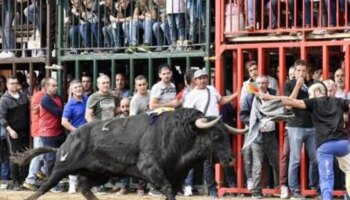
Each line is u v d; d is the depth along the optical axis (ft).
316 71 86.22
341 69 86.48
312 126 82.84
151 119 70.44
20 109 95.96
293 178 83.66
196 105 84.23
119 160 71.46
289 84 83.76
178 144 68.54
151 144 69.46
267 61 91.61
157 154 69.26
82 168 73.41
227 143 67.72
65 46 98.53
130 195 90.48
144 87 87.92
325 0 86.48
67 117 90.48
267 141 84.89
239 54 88.43
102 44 97.76
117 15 96.37
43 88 94.68
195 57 92.48
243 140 87.66
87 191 75.51
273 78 87.40
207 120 67.56
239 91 88.17
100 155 72.33
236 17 89.81
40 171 95.45
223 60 89.45
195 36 92.63
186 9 92.63
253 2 88.02
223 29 89.30
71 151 73.26
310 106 73.67
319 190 83.92
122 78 93.09
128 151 70.85
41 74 105.40
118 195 90.48
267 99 74.84
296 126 82.84
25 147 96.73
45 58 98.58
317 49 90.84
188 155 68.44
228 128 68.80
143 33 95.76
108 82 88.74
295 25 86.58
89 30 97.66
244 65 91.97
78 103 90.68
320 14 85.46
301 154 84.17
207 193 89.30
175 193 70.90
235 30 89.66
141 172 69.82
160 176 68.74
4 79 102.89
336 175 85.15
